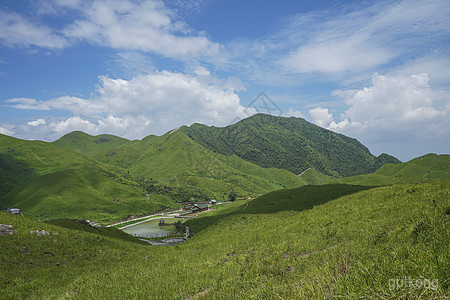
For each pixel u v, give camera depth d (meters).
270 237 25.05
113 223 139.50
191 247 33.47
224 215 91.56
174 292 11.75
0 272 18.59
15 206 155.62
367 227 16.53
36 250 23.64
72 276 19.50
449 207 11.39
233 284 10.55
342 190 61.28
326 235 18.14
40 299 14.55
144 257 27.89
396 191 25.64
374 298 4.31
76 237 29.92
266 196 87.00
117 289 13.38
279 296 6.19
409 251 6.25
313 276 6.70
